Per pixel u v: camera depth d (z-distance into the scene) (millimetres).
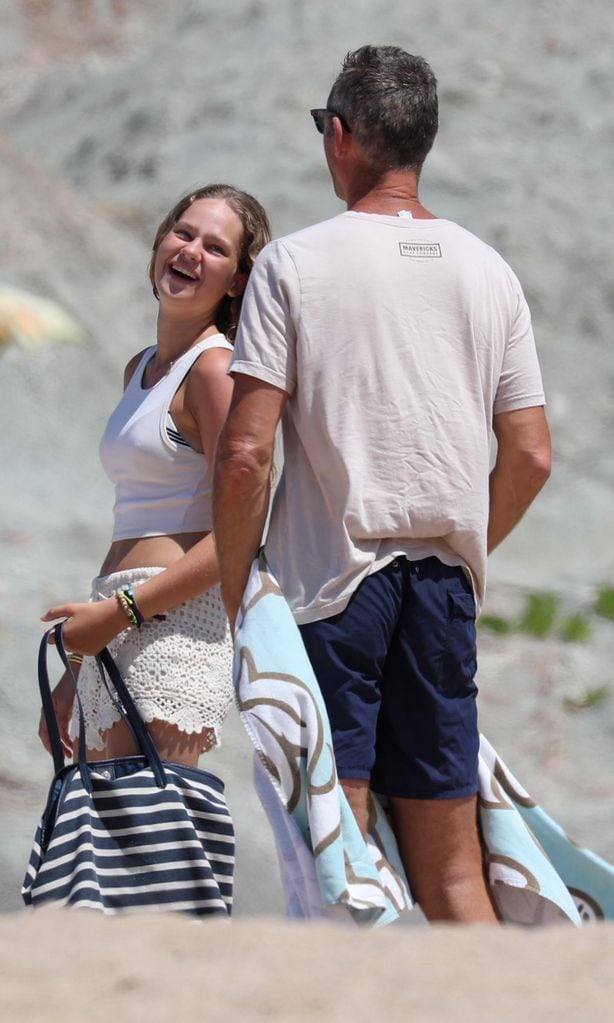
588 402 48969
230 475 10250
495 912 10602
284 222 54250
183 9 69312
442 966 6730
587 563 39312
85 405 45156
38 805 24188
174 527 12266
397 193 10758
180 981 6438
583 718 30797
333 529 10219
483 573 10688
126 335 49375
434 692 10383
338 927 7668
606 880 10680
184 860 11336
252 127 59219
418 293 10406
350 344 10234
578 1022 5859
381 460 10219
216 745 12305
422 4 65438
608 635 33906
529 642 33406
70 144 60656
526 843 10492
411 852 10500
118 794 11391
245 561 10422
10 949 7059
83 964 6754
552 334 51562
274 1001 6141
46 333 45062
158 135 59500
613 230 55250
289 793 9711
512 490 11062
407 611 10367
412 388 10281
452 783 10398
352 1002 6129
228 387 12086
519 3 65688
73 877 11031
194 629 12062
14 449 42406
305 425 10258
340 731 10117
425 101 10836
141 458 12281
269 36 64688
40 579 32844
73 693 13055
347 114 10844
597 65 62281
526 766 29219
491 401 10734
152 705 11844
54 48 68125
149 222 55031
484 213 55125
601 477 44594
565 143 59031
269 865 23062
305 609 10242
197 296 12531
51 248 51500
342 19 65438
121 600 11797
